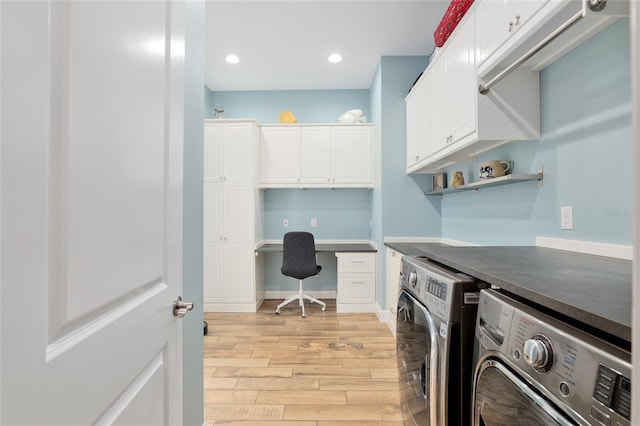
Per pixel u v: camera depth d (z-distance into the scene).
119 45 0.62
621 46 1.24
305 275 3.51
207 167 3.63
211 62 3.43
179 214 0.94
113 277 0.60
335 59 3.38
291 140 3.90
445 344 1.02
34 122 0.42
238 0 2.45
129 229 0.66
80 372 0.51
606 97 1.30
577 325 0.66
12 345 0.39
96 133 0.55
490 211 2.24
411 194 3.33
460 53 1.96
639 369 0.35
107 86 0.58
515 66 1.37
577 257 1.31
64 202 0.48
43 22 0.44
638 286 0.35
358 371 2.26
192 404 1.44
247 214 3.63
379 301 3.40
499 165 1.94
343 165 3.87
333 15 2.64
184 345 1.37
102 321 0.57
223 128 3.64
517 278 0.89
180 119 0.94
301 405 1.86
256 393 1.98
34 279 0.42
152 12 0.76
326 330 3.04
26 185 0.41
